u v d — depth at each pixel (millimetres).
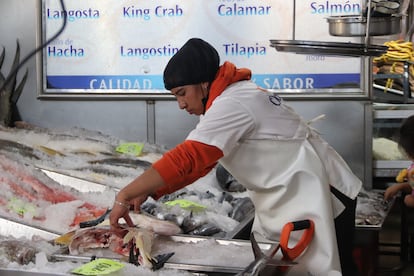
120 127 3998
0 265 1979
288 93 3766
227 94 2234
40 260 1993
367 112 3744
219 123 2145
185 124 3947
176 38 3848
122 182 3158
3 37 4078
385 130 3889
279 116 2297
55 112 4043
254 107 2236
